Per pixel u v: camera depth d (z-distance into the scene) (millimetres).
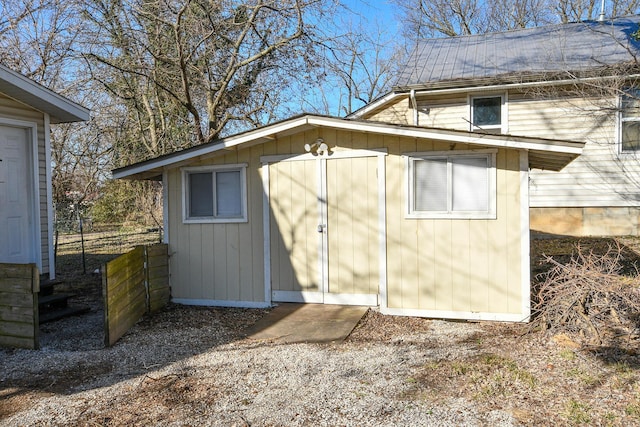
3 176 6637
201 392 3988
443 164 6152
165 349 5211
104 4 12750
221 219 7211
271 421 3418
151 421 3465
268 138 6906
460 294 6090
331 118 6242
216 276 7270
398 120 12078
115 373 4504
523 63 11266
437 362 4531
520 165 5805
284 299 6996
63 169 16125
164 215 7477
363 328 5848
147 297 6777
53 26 12742
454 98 11297
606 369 4148
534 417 3328
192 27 12039
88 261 11555
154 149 14961
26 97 6645
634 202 10438
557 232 10961
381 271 6430
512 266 5883
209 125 13570
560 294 5191
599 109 9719
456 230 6094
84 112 7449
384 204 6406
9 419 3553
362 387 3980
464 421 3309
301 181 6867
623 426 3146
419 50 13758
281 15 12266
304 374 4332
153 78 12734
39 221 7078
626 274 7309
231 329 5969
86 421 3492
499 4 22438
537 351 4730
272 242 7031
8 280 5352
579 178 10750
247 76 13812
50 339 5691
